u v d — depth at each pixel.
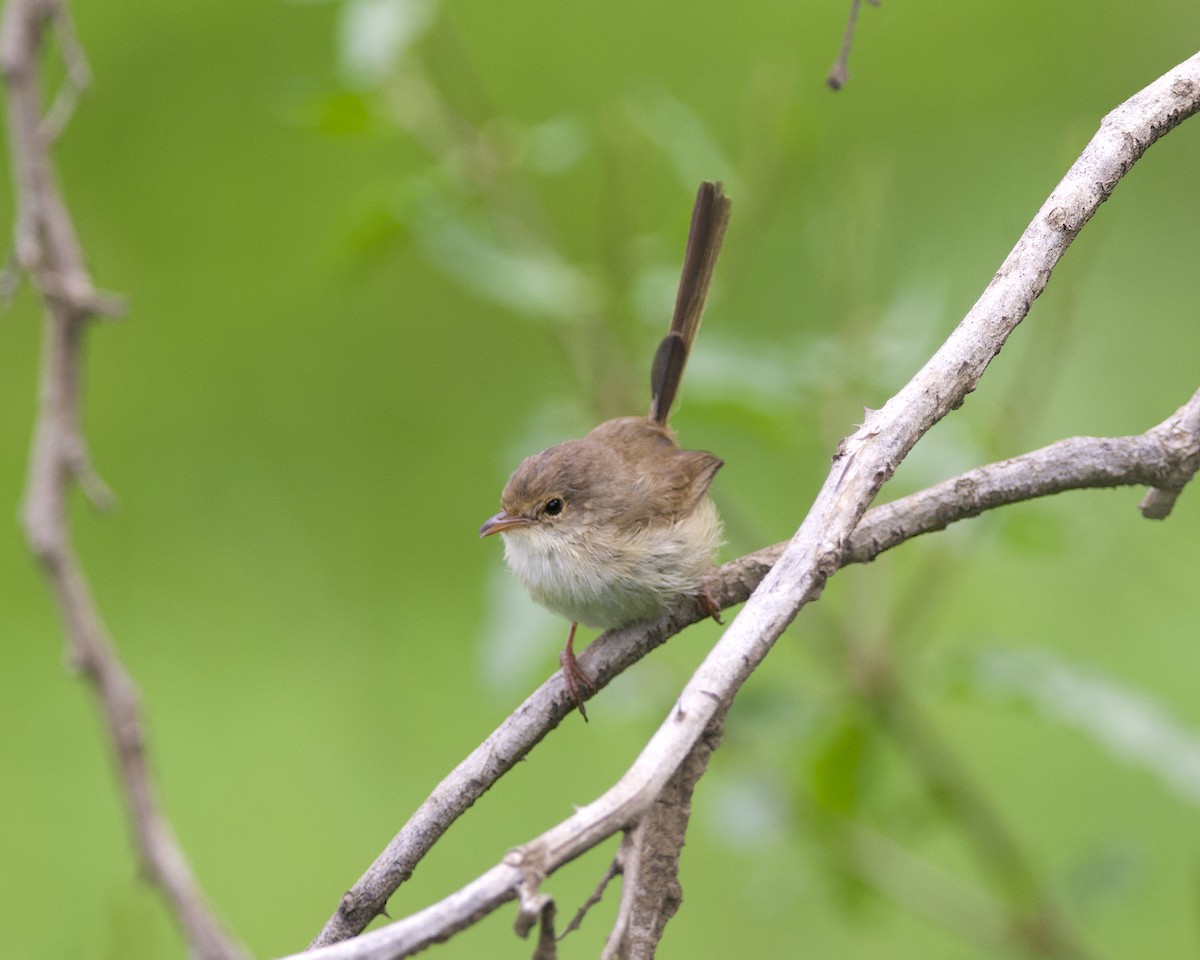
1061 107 14.64
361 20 8.62
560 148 8.99
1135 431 11.92
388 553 13.85
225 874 11.33
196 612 13.26
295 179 15.20
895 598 10.33
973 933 8.26
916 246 13.08
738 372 8.12
